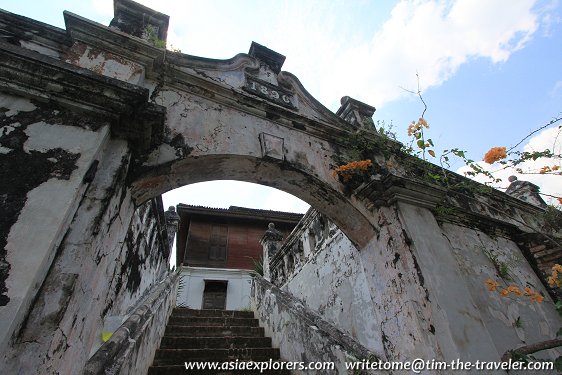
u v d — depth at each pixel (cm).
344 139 425
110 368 244
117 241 231
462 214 474
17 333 139
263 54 455
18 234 157
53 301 155
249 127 347
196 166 294
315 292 585
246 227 1434
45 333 145
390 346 327
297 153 363
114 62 286
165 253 855
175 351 482
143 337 384
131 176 247
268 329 618
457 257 414
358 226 383
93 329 195
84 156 199
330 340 390
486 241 483
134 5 346
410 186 377
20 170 179
